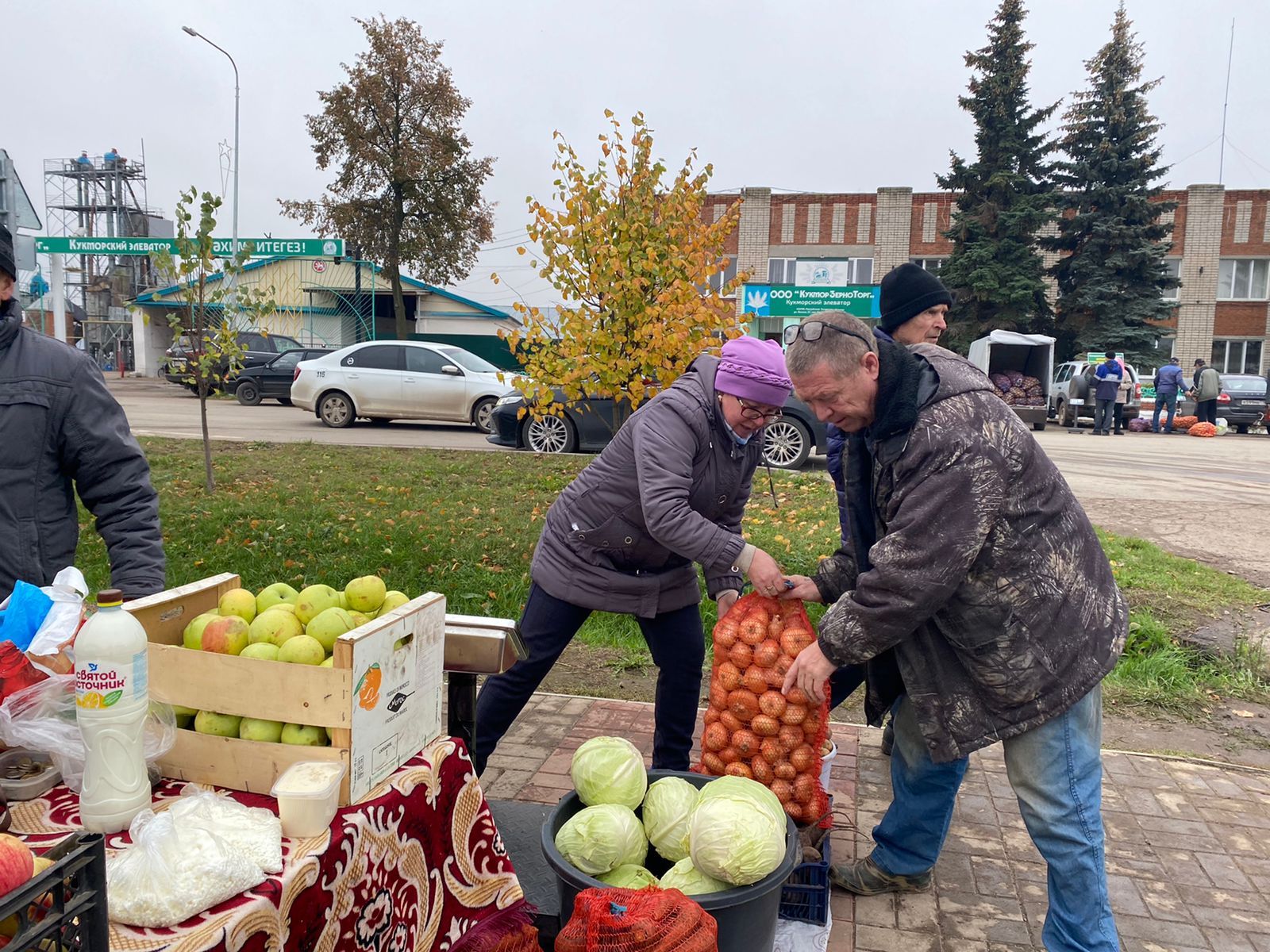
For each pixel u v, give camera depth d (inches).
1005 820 137.9
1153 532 354.6
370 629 65.7
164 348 1413.6
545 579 121.6
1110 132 1261.1
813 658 94.4
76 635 66.9
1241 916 113.6
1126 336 1217.4
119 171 1786.4
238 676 65.7
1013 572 86.7
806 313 1115.3
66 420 97.3
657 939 72.0
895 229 1364.4
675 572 122.9
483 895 81.7
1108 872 123.2
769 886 84.9
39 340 98.3
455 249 1234.6
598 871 90.1
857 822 136.3
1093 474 528.4
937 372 89.3
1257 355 1391.5
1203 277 1386.6
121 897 50.4
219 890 52.2
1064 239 1267.2
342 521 316.8
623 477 115.6
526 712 176.2
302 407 669.3
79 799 64.3
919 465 86.4
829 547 272.1
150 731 66.4
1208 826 136.1
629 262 239.9
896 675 107.6
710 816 85.7
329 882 60.0
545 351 251.4
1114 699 188.4
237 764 66.4
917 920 111.4
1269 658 207.0
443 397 648.4
